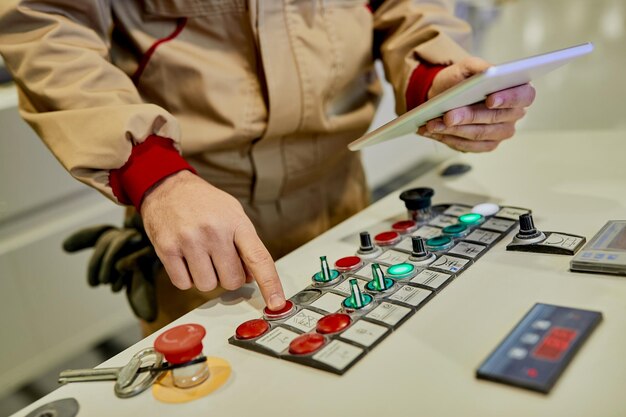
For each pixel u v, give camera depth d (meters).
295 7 0.86
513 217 0.74
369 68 0.97
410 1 0.93
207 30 0.85
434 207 0.82
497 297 0.58
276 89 0.85
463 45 0.92
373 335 0.55
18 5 0.74
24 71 0.74
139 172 0.69
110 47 0.85
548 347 0.49
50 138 0.72
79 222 1.41
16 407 1.34
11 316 1.37
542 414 0.43
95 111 0.70
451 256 0.67
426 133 0.78
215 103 0.84
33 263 1.37
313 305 0.62
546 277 0.60
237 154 0.90
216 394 0.52
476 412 0.44
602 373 0.46
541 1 1.26
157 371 0.54
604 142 0.97
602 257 0.59
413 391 0.48
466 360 0.50
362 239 0.72
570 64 1.26
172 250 0.64
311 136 0.95
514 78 0.63
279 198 0.98
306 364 0.53
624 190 0.77
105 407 0.52
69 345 1.48
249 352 0.57
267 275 0.62
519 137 1.05
